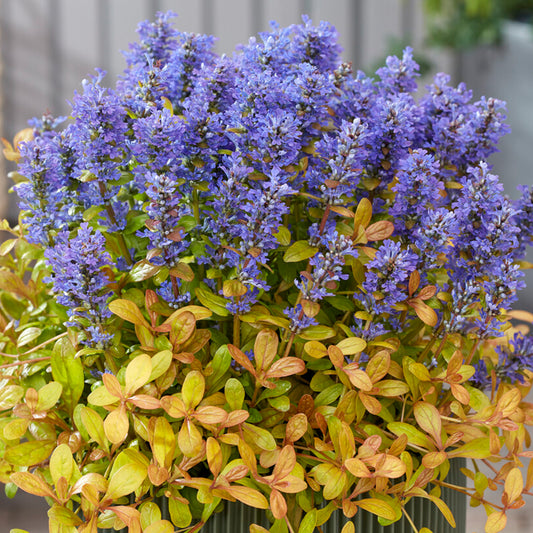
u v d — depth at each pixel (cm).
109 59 370
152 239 87
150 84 92
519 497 89
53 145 91
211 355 93
